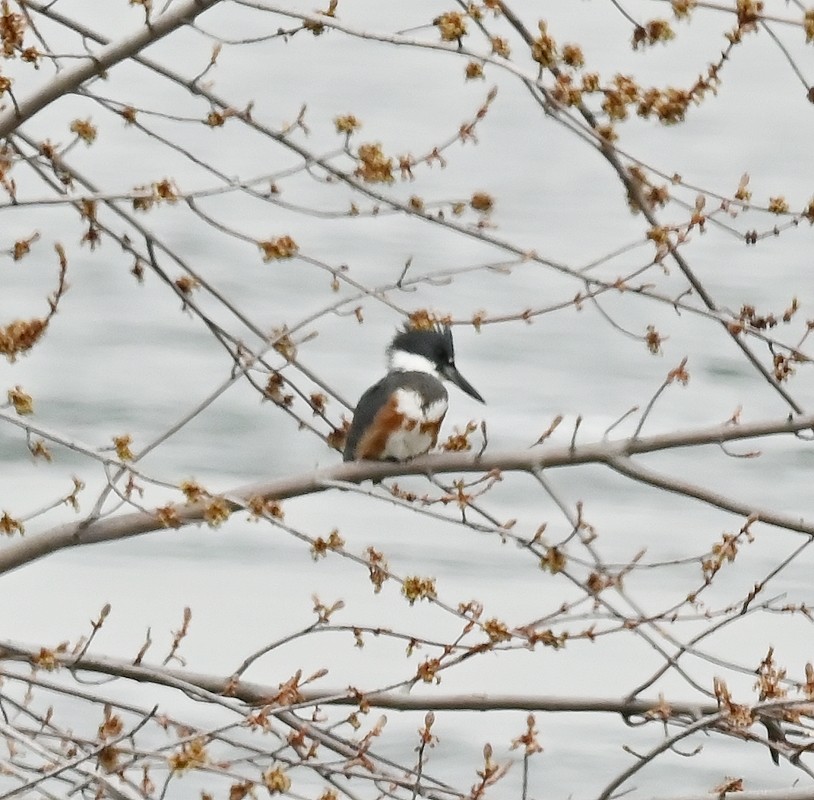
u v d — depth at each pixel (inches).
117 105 262.2
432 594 232.7
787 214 243.9
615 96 228.2
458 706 265.9
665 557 565.6
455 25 222.8
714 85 229.9
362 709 243.8
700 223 244.7
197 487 222.5
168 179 233.5
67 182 264.7
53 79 249.4
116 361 708.7
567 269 242.2
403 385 326.3
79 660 249.8
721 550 243.1
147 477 220.8
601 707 265.1
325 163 242.2
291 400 286.2
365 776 233.1
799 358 254.8
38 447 222.5
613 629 240.8
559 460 267.3
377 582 233.0
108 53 247.3
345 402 274.5
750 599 245.4
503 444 642.8
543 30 226.5
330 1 240.2
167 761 217.6
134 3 244.1
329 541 233.0
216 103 255.8
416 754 441.4
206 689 261.4
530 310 243.9
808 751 238.2
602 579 241.9
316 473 262.7
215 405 661.9
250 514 234.8
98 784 213.2
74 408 656.4
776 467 650.2
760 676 244.5
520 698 266.8
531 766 441.4
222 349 725.3
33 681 234.1
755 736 239.5
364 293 243.1
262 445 636.7
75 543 260.1
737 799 238.5
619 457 266.5
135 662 251.9
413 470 275.9
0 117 251.4
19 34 243.4
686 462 650.8
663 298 246.7
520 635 234.8
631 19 231.0
